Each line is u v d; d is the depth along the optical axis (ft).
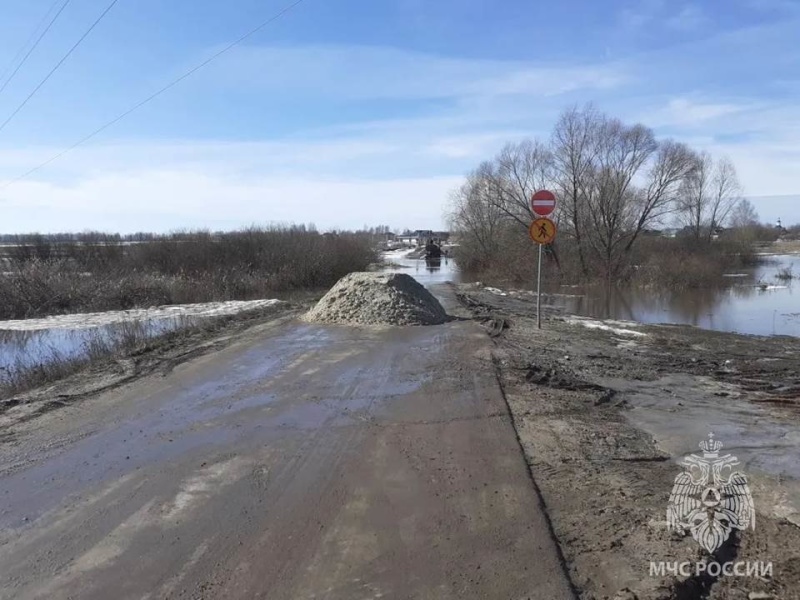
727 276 132.26
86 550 12.50
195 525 13.48
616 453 18.40
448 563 11.59
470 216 173.68
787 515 13.96
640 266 131.54
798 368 34.12
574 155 136.36
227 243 112.16
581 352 37.99
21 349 49.67
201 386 26.66
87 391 26.37
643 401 25.62
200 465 17.19
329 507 14.23
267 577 11.27
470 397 24.16
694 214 175.32
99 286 83.71
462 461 17.06
